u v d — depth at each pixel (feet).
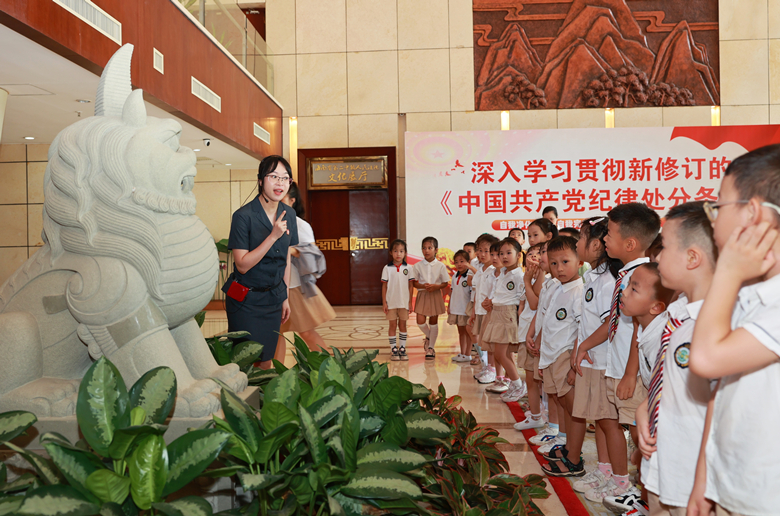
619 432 6.79
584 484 7.32
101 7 11.80
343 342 19.20
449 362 16.49
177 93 15.20
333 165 25.72
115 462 3.43
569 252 7.99
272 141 24.03
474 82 24.89
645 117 24.34
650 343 5.05
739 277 2.86
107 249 4.45
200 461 3.30
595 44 24.40
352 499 3.75
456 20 24.89
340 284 27.58
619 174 21.97
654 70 24.30
